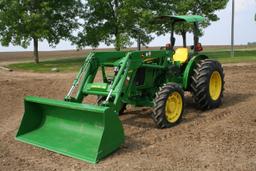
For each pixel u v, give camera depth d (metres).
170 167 5.70
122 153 6.34
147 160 6.00
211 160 5.92
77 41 31.45
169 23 9.45
